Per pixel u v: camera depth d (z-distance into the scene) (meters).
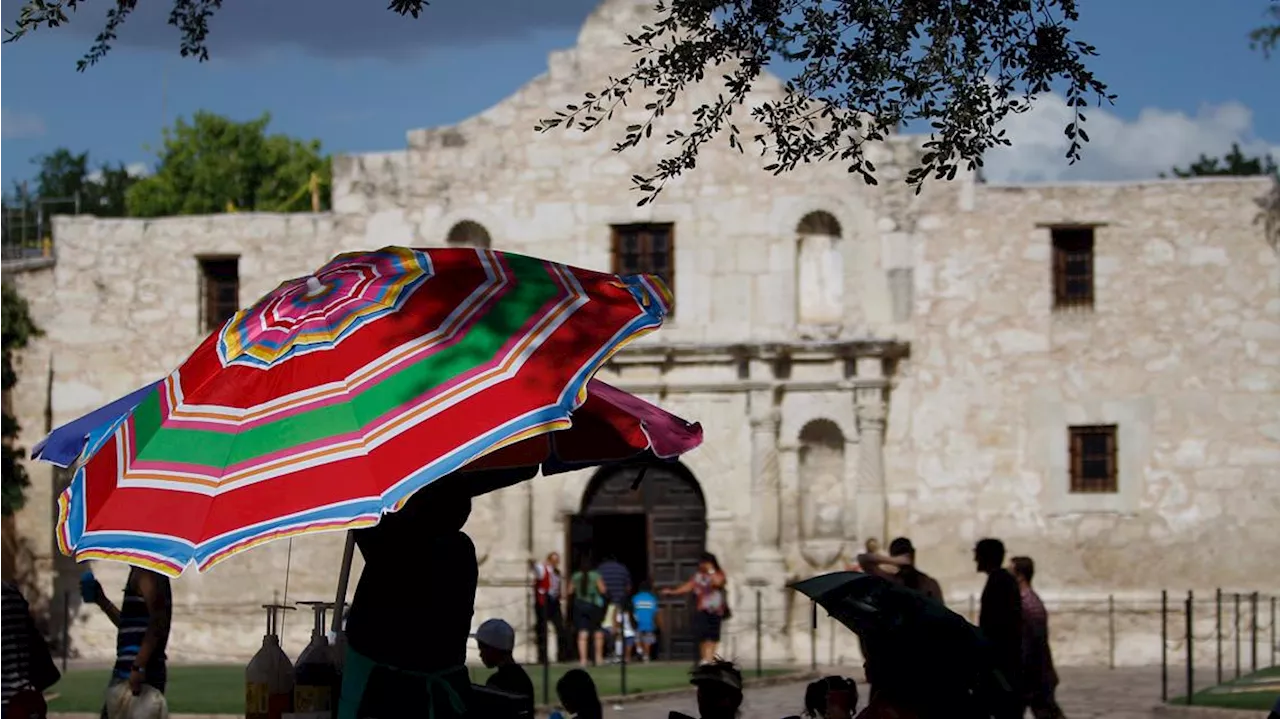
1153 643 32.50
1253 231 32.72
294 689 9.99
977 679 8.03
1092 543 32.94
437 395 8.88
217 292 36.16
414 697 9.21
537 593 32.53
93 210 84.38
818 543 33.78
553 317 9.41
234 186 66.88
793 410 34.00
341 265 9.78
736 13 14.52
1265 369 32.59
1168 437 32.81
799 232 34.34
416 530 9.33
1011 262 33.47
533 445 9.72
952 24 14.04
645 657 33.22
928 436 33.56
